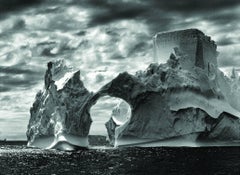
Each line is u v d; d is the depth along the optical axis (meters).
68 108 114.44
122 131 123.62
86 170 69.81
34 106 128.38
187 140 119.25
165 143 119.62
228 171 64.75
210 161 81.62
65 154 105.81
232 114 124.94
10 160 91.62
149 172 65.44
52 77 120.50
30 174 65.75
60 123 114.06
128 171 67.19
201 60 131.25
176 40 135.25
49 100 119.88
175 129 118.31
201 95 124.31
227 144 126.50
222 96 132.75
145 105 120.62
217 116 121.06
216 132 123.06
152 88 119.81
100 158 92.75
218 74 140.50
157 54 140.38
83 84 120.62
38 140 122.44
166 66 126.12
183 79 123.62
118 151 113.44
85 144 122.50
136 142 121.44
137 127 121.12
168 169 69.00
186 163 78.75
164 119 119.31
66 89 115.69
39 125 120.50
